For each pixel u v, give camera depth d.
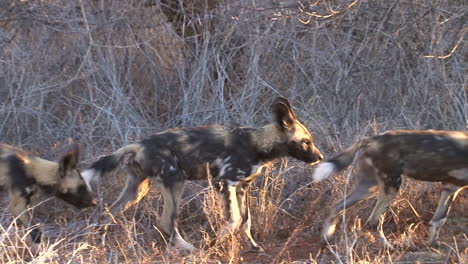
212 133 13.52
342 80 18.34
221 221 13.35
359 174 13.12
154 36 19.22
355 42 18.89
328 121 17.59
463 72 18.53
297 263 12.02
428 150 12.80
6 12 18.72
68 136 17.03
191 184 14.84
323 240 12.77
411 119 17.77
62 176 13.16
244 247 13.20
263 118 17.70
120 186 14.78
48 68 18.44
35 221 14.13
